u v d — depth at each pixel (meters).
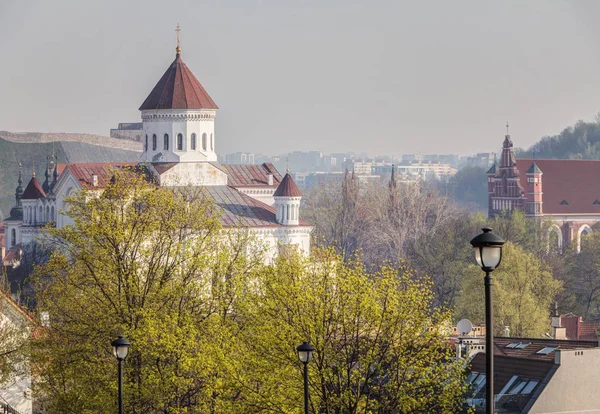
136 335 157.62
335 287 151.38
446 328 152.25
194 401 160.38
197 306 169.12
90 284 169.88
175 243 175.88
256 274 165.62
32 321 171.50
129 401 156.12
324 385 145.00
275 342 147.00
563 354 180.25
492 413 91.75
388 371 147.50
